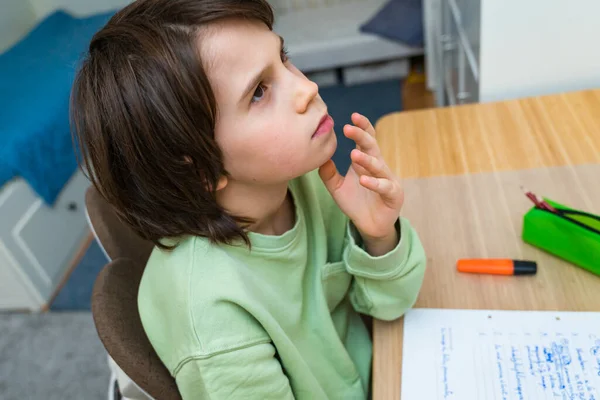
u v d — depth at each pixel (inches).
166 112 18.5
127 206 22.2
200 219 21.9
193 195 20.9
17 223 69.6
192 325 21.4
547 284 25.9
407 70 101.5
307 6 114.0
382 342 25.3
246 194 22.2
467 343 24.0
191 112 18.5
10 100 81.4
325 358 27.2
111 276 26.5
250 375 21.5
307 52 99.5
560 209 26.8
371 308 26.2
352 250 25.2
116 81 18.8
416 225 30.8
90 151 20.9
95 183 22.1
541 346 23.1
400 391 22.8
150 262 25.4
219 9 18.4
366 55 98.9
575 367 22.1
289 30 106.3
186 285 22.0
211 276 21.9
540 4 36.6
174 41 18.2
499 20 38.1
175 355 22.5
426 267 28.2
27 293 71.5
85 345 66.6
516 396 21.5
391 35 95.3
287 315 24.7
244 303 21.5
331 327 27.1
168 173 20.1
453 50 67.2
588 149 33.6
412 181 34.1
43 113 76.7
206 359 21.0
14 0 109.6
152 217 22.1
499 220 30.1
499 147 35.5
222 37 18.5
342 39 98.6
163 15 18.9
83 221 83.7
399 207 23.9
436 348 24.1
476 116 39.0
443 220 30.8
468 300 26.1
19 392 62.3
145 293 25.1
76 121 20.9
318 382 26.4
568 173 32.1
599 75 39.3
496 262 27.2
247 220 22.9
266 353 22.1
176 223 22.1
